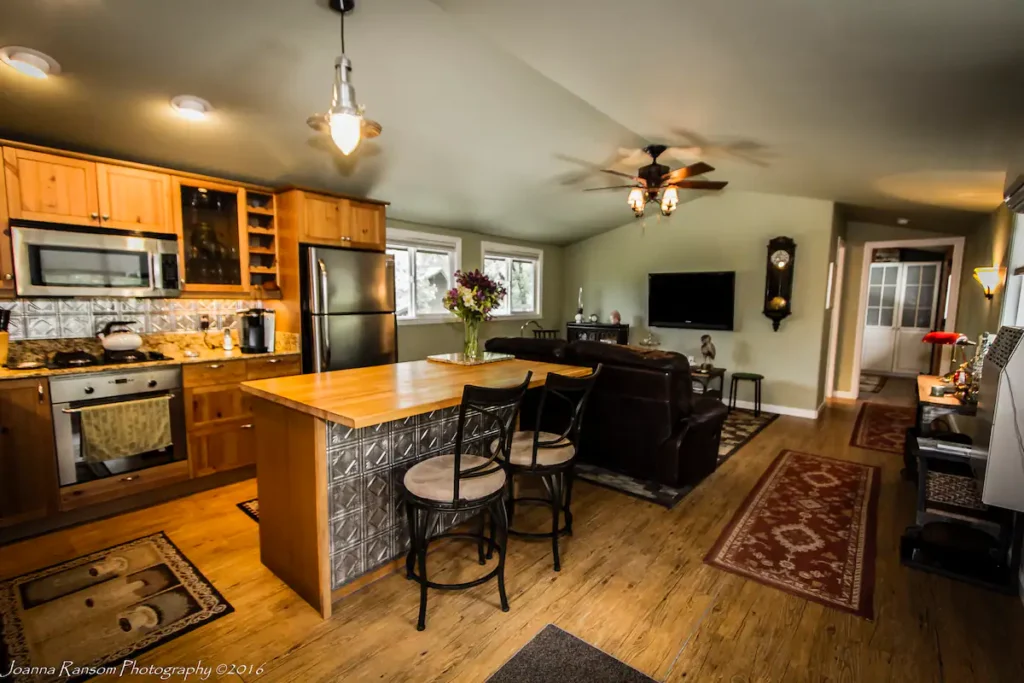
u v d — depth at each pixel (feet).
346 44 8.01
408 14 7.35
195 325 12.32
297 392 7.11
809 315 17.81
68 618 6.62
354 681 5.62
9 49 7.04
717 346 20.12
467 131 11.81
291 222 12.54
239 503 10.29
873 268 26.96
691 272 20.22
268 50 7.89
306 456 6.64
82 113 8.96
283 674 5.72
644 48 6.77
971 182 10.25
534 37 7.18
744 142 10.79
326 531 6.66
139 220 10.33
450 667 5.83
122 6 6.54
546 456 7.84
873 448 14.23
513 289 22.48
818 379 17.87
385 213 15.05
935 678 5.72
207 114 9.52
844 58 5.73
